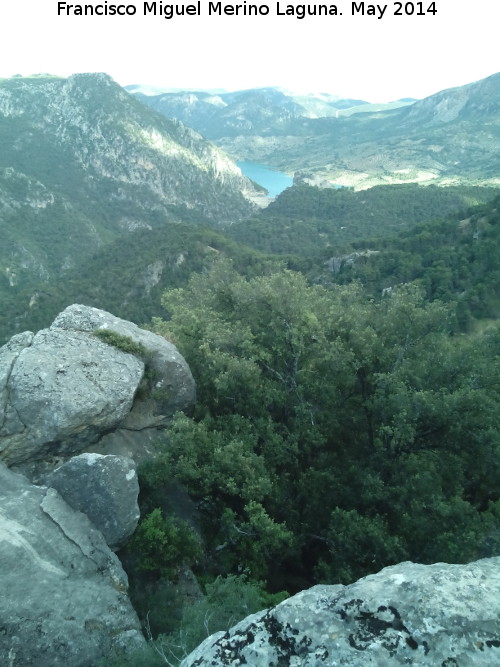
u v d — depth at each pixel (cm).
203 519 1711
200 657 601
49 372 1547
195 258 12256
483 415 1691
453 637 550
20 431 1466
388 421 1831
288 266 12012
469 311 7056
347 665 541
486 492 2150
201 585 1439
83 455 1368
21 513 1209
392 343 2131
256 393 1945
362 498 1730
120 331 1875
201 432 1677
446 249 9338
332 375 2014
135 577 1363
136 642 1055
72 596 1084
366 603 604
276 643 590
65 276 13888
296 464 1880
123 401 1634
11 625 980
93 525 1284
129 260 12862
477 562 669
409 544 1588
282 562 1817
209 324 2236
